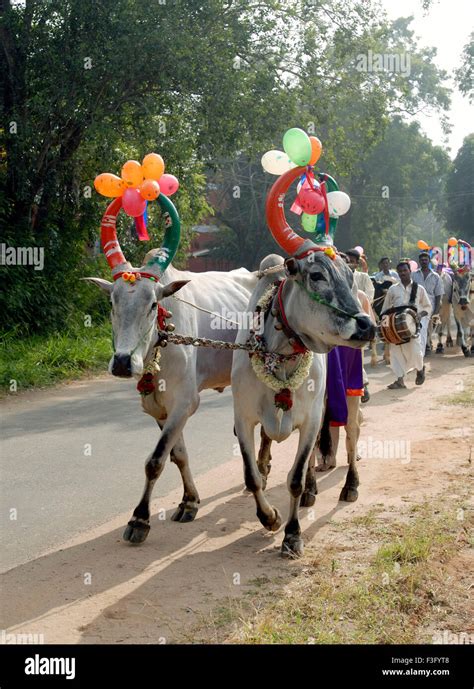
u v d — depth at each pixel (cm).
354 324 452
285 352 496
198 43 1475
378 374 1359
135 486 661
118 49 1419
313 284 461
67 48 1473
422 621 405
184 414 547
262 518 530
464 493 627
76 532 545
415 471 701
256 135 1631
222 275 698
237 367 523
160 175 538
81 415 970
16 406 1033
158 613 410
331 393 614
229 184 3538
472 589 445
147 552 506
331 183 527
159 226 1741
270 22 1612
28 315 1489
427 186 4719
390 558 480
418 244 1775
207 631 387
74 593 438
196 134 1594
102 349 1441
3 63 1544
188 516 573
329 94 1809
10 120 1516
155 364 520
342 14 1756
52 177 1628
